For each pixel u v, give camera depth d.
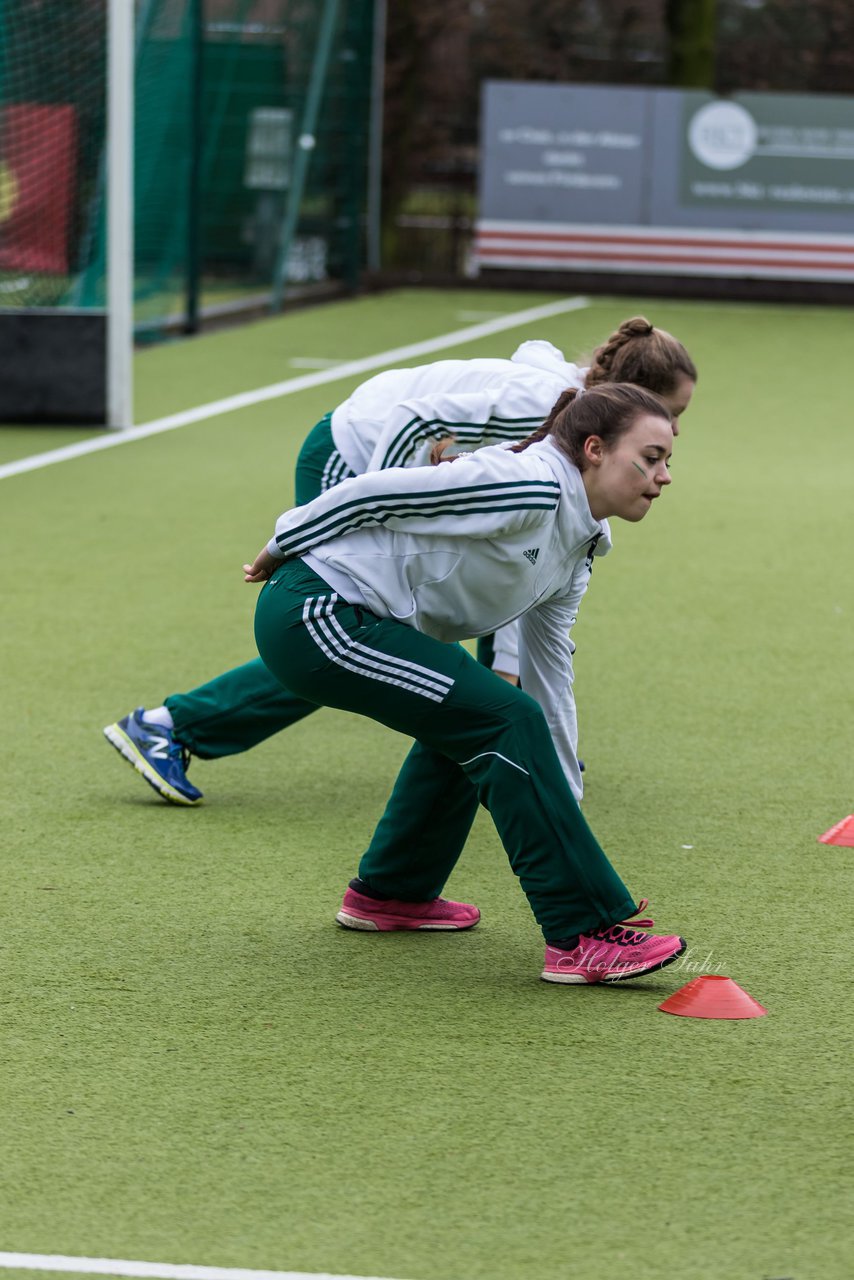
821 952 12.80
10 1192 9.30
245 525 28.94
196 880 14.19
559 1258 8.70
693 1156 9.74
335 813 15.95
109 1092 10.46
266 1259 8.67
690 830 15.52
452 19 71.81
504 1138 9.91
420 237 72.88
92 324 37.94
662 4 74.56
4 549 26.81
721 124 66.12
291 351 50.94
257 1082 10.60
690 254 67.25
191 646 21.48
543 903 12.07
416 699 11.66
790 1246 8.84
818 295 67.38
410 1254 8.73
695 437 39.59
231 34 62.28
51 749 17.56
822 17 72.38
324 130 66.12
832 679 20.77
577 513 11.62
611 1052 11.07
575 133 67.00
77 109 41.06
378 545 11.73
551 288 68.94
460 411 13.66
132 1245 8.80
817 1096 10.48
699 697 19.92
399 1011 11.70
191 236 54.38
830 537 29.45
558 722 13.59
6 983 12.06
